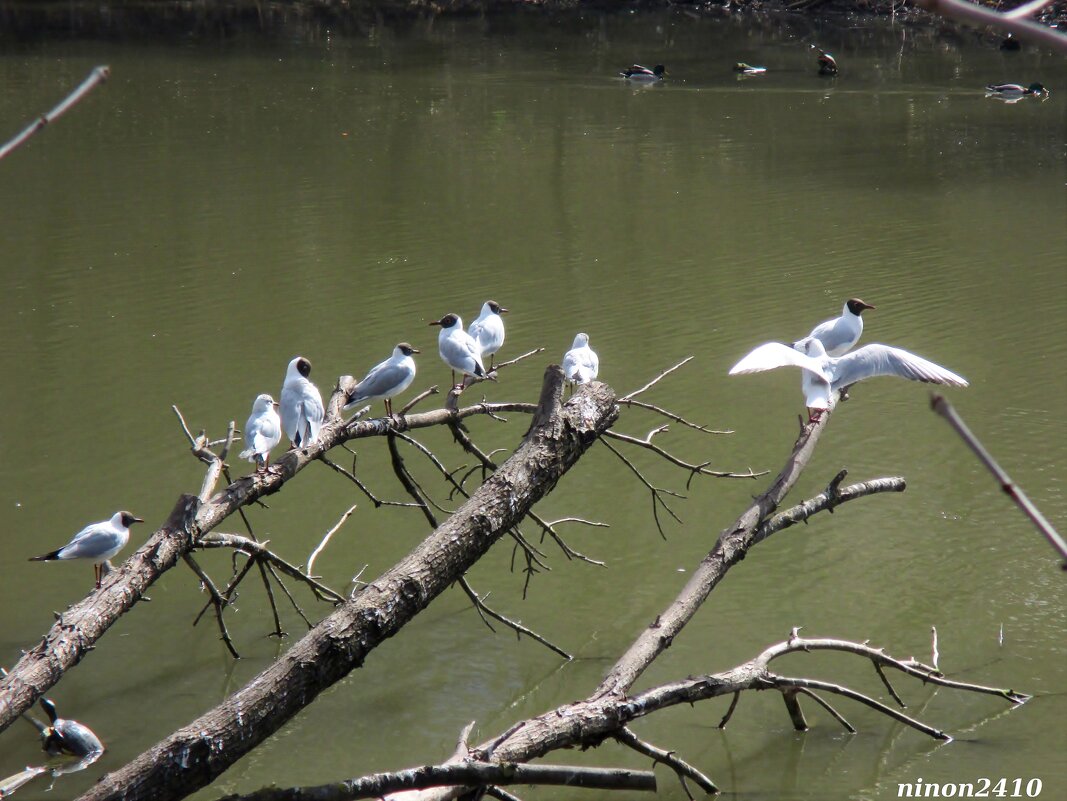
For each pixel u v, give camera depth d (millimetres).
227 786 10664
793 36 51031
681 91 40344
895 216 26797
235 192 29078
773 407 18359
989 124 35344
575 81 42219
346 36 51750
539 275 23625
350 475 11227
